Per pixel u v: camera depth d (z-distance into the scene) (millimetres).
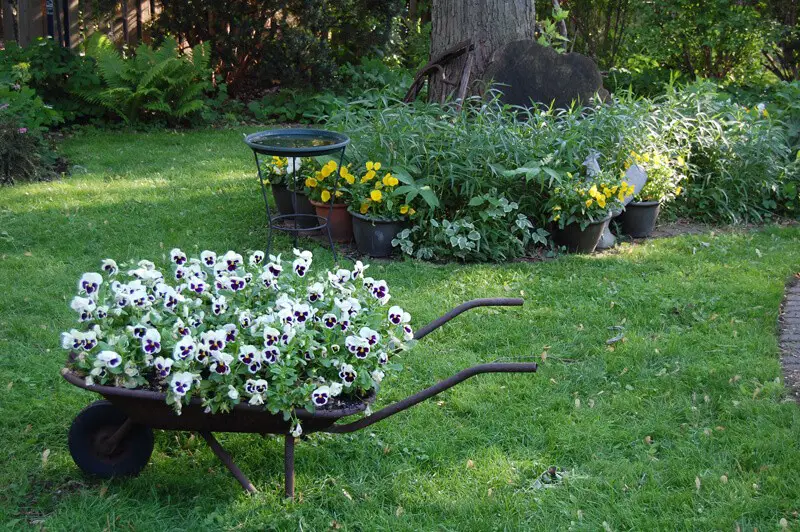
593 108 7426
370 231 6129
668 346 4715
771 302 5406
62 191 7574
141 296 3197
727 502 3268
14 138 7977
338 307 3293
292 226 6801
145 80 10461
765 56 12984
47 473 3387
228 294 3389
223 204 7379
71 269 5668
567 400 4109
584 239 6383
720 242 6781
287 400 2994
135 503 3219
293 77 11789
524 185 6387
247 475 3434
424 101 9508
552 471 3514
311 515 3197
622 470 3496
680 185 7523
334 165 6137
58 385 4090
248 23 11609
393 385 4250
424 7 15203
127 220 6793
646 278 5875
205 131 10797
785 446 3660
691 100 7973
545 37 8898
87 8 11484
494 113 7129
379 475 3490
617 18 13242
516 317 5121
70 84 10414
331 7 12203
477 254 6156
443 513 3232
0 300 5039
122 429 3225
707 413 4016
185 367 2936
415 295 5418
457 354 4629
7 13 11109
